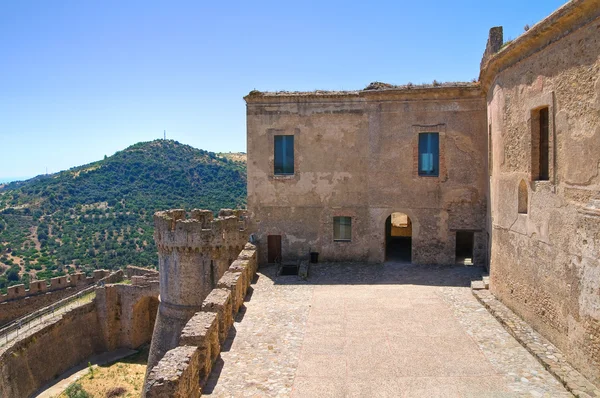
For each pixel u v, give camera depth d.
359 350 12.89
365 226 23.44
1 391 26.50
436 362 12.02
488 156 20.27
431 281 19.97
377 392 10.61
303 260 23.66
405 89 22.38
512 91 14.73
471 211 22.30
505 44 16.30
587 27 10.28
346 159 23.41
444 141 22.36
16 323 34.19
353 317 15.58
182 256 25.06
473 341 13.27
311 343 13.46
